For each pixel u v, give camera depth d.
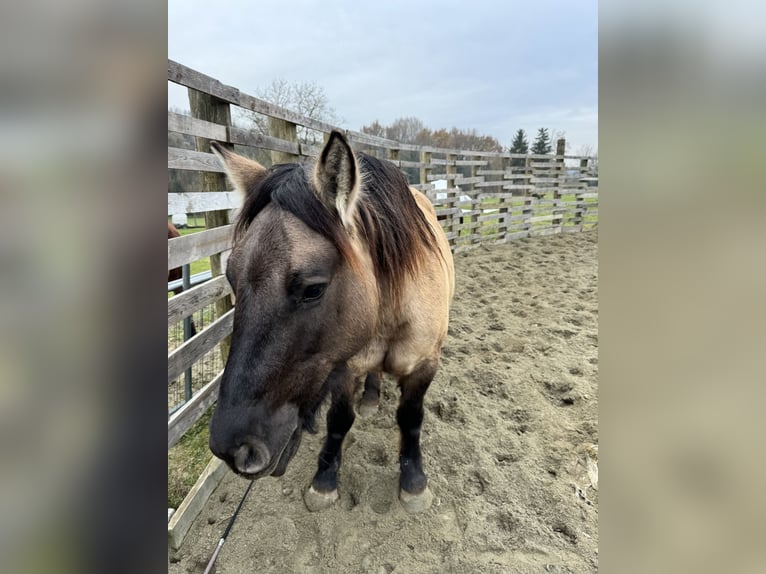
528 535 2.03
